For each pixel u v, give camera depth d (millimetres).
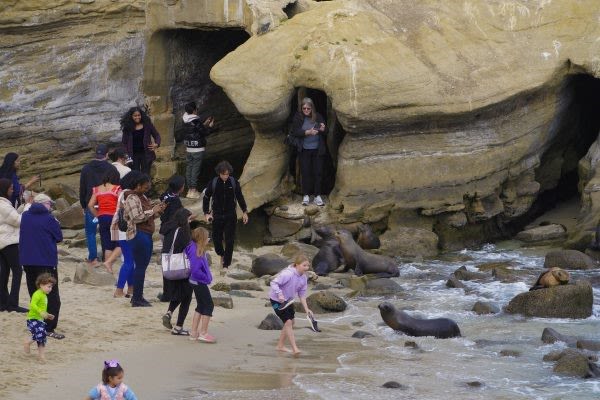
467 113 36281
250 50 38312
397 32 37625
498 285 30641
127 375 20484
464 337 24984
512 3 38562
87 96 43500
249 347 23328
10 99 42844
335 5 38844
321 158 37844
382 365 22156
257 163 38250
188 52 44594
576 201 40875
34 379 19594
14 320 23859
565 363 21828
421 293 29953
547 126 38344
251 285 30141
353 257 32688
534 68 37312
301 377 20891
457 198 36875
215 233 32469
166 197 27203
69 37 43188
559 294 27125
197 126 39906
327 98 38781
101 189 29438
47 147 43344
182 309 23891
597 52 37094
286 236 37719
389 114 36094
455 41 37625
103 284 28781
